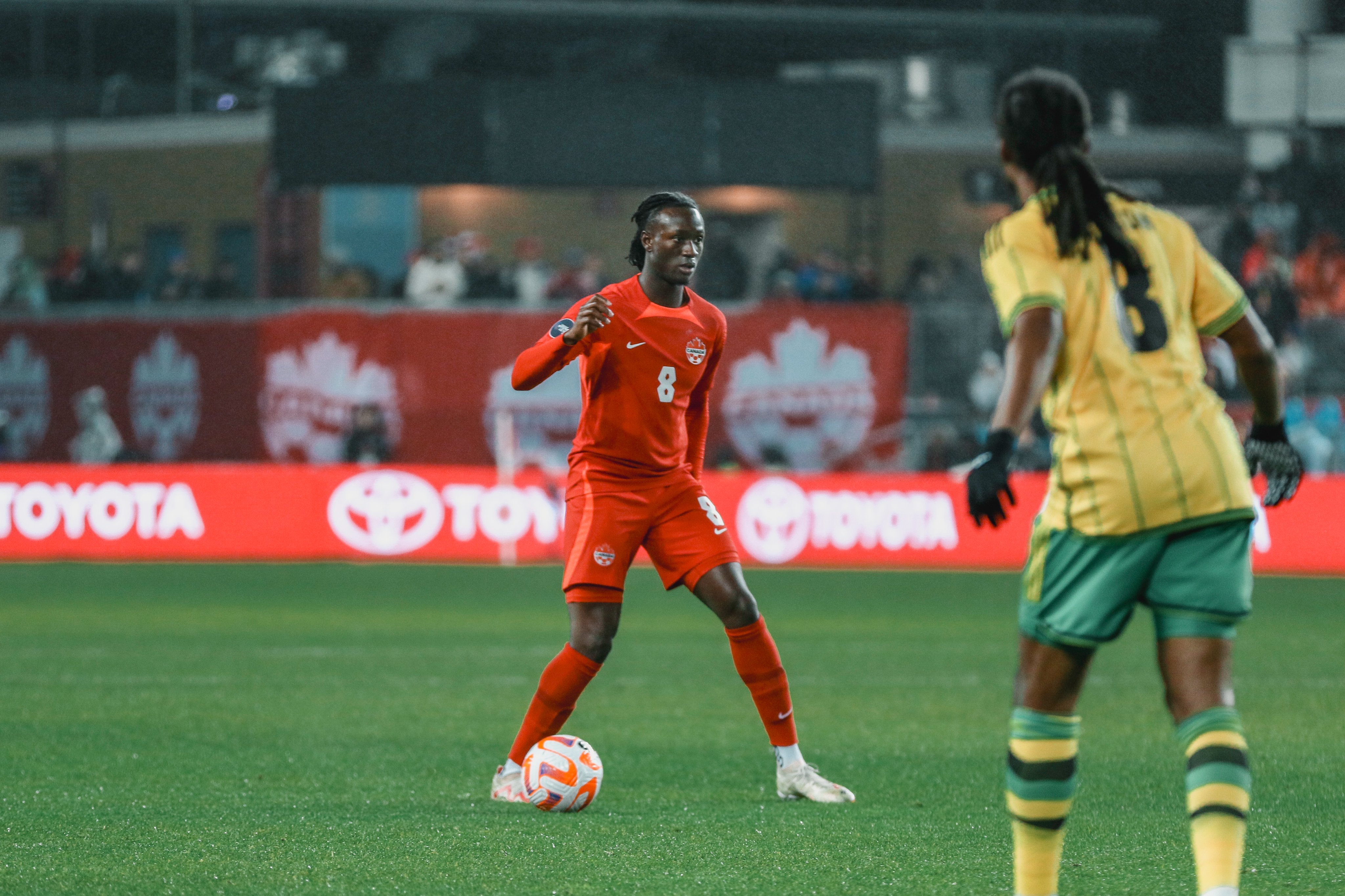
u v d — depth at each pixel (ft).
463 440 221.66
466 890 48.42
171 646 124.67
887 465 224.94
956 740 82.64
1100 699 98.94
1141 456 39.86
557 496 211.61
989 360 230.68
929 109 296.92
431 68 290.15
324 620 144.36
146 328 226.58
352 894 47.88
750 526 208.13
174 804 63.05
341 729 85.10
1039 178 41.39
